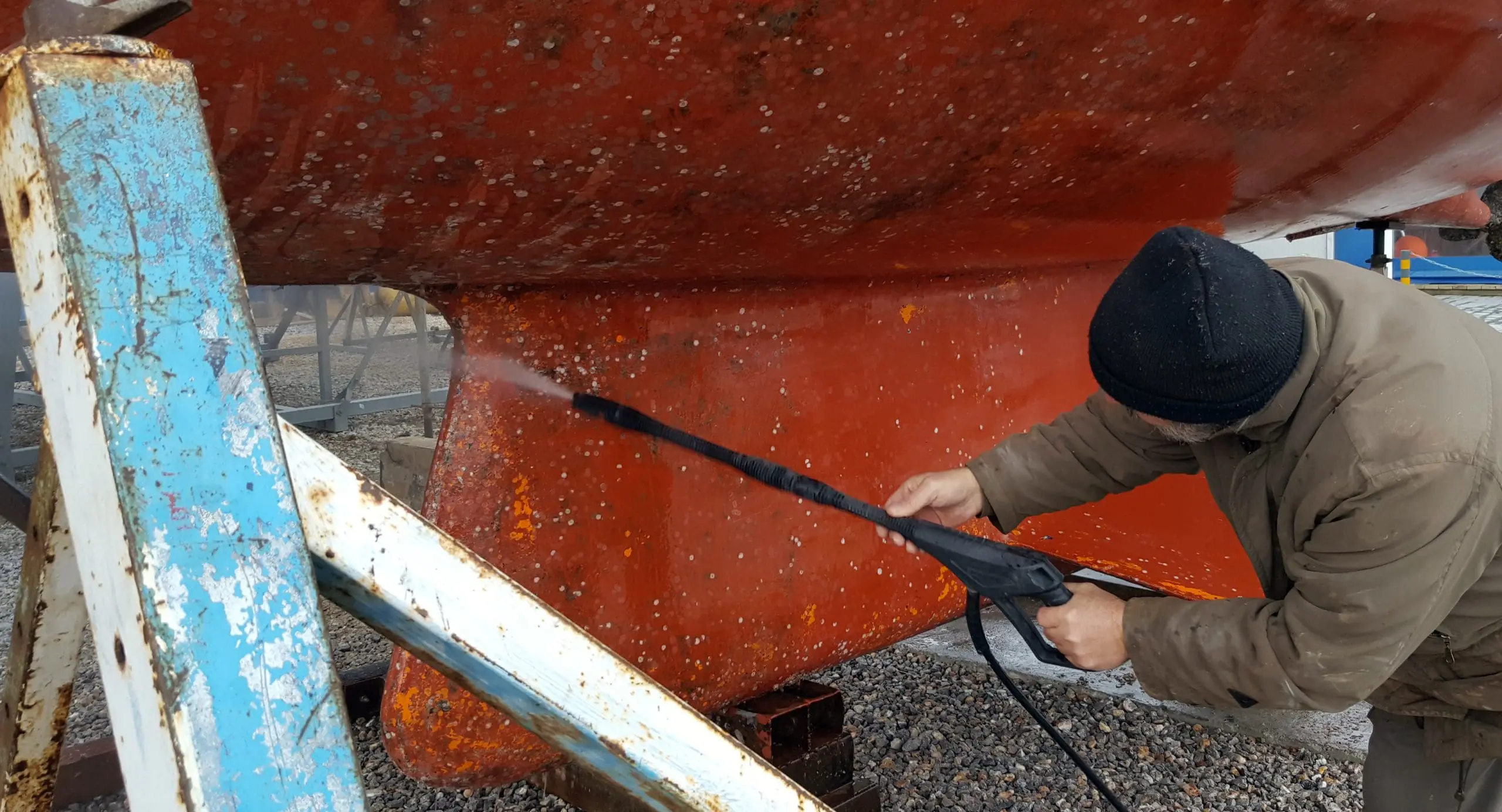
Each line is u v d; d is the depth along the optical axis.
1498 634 1.44
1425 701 1.59
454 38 1.00
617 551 1.93
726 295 2.11
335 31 0.94
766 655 2.16
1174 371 1.28
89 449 0.68
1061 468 1.82
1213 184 2.08
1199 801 2.50
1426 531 1.25
